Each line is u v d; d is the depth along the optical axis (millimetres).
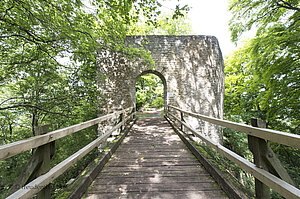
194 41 8219
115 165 2445
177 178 2023
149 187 1824
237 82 11414
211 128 7973
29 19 3793
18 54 4645
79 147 8117
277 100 5379
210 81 8102
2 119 6148
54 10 3648
